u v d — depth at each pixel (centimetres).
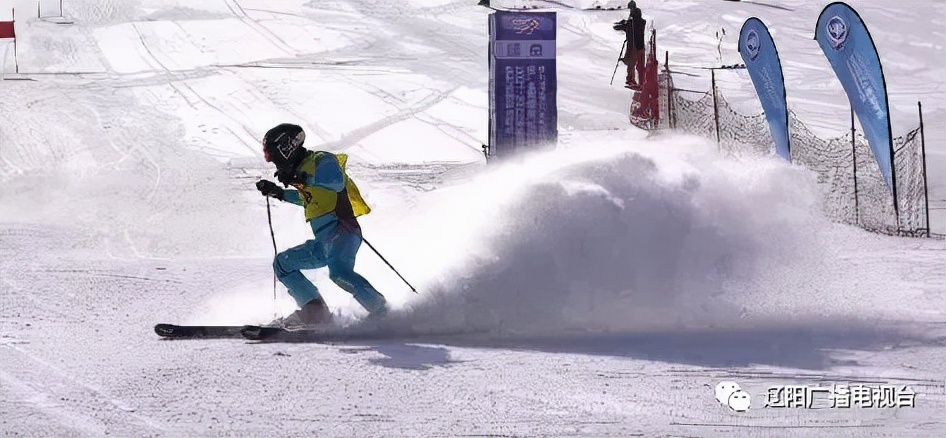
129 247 3334
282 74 6725
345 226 2020
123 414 1390
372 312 2023
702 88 6494
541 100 3972
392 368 1702
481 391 1544
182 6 8200
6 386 1541
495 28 3947
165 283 2689
